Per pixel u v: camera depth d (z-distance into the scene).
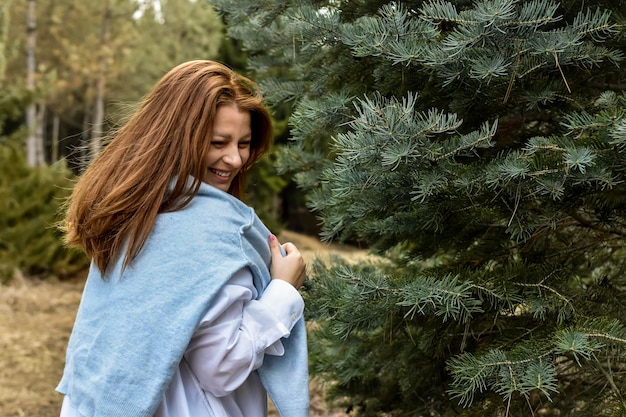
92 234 1.34
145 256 1.30
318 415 3.45
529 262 1.71
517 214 1.54
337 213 1.81
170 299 1.26
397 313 1.70
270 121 1.52
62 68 17.94
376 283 1.51
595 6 1.52
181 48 18.47
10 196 7.14
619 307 1.62
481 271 1.63
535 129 1.73
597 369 1.59
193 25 18.09
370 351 2.04
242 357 1.29
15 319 5.48
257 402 1.47
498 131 1.69
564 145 1.36
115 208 1.31
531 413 1.59
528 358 1.40
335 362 2.13
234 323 1.30
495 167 1.38
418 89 1.68
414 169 1.45
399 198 1.59
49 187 7.29
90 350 1.30
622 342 1.35
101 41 16.86
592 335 1.36
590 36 1.45
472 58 1.40
